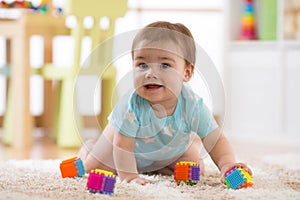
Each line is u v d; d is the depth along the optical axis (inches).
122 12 109.2
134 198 49.5
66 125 106.2
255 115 126.6
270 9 126.3
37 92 158.2
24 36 106.7
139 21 161.9
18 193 51.4
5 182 57.5
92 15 107.0
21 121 106.9
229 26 131.4
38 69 111.9
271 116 124.3
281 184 59.6
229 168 56.7
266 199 49.8
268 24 126.6
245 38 129.9
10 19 110.1
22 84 107.1
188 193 52.2
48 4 127.9
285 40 123.0
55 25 109.2
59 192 51.8
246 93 128.0
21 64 107.1
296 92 121.0
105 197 49.4
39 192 52.1
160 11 161.9
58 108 117.5
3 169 66.6
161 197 50.2
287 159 85.0
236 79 129.5
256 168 72.4
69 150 101.8
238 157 88.4
